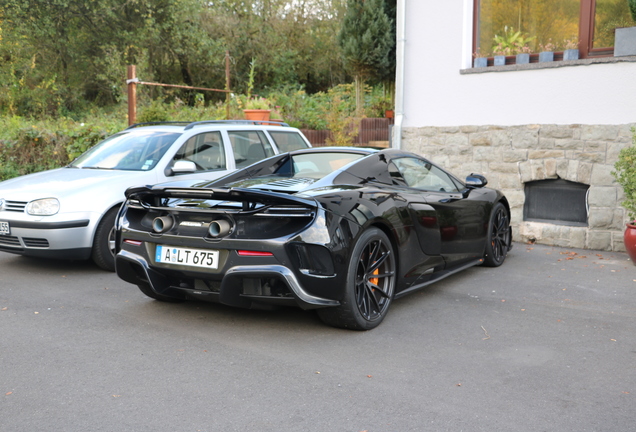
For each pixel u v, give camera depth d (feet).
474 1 27.07
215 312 14.73
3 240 18.60
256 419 9.02
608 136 23.47
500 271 20.13
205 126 23.50
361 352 12.02
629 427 8.85
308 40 109.60
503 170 26.35
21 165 36.19
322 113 57.88
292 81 109.50
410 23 28.68
